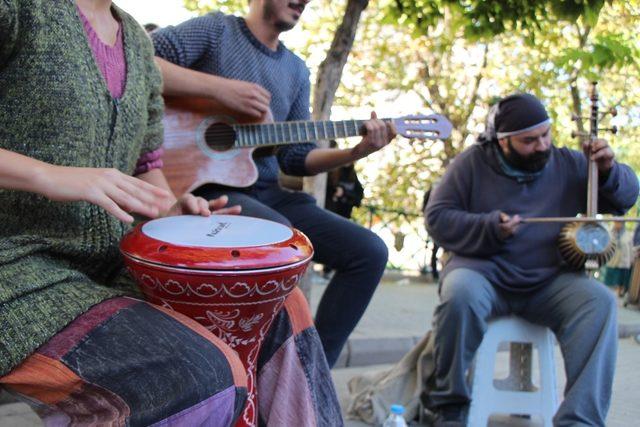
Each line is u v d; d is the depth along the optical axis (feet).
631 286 26.66
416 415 10.84
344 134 9.11
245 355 5.11
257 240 4.94
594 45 15.99
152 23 13.82
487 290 9.90
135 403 3.95
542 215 10.38
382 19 14.02
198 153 8.72
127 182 4.53
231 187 8.86
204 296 4.63
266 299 4.84
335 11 33.22
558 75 28.58
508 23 13.19
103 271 5.14
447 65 39.06
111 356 4.04
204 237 4.93
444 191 10.77
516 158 10.23
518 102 10.19
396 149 43.01
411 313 21.62
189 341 4.22
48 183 4.27
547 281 10.00
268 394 5.65
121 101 5.15
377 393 10.97
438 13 13.42
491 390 10.17
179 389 4.00
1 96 4.61
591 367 9.15
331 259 9.05
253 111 8.72
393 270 36.14
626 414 12.02
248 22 9.32
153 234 4.91
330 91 12.56
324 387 5.83
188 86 8.38
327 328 9.02
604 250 9.70
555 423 9.23
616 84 29.68
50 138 4.62
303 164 9.76
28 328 4.10
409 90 40.06
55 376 3.99
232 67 9.05
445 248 10.53
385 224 36.17
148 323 4.26
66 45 4.68
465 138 39.75
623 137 34.86
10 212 4.72
